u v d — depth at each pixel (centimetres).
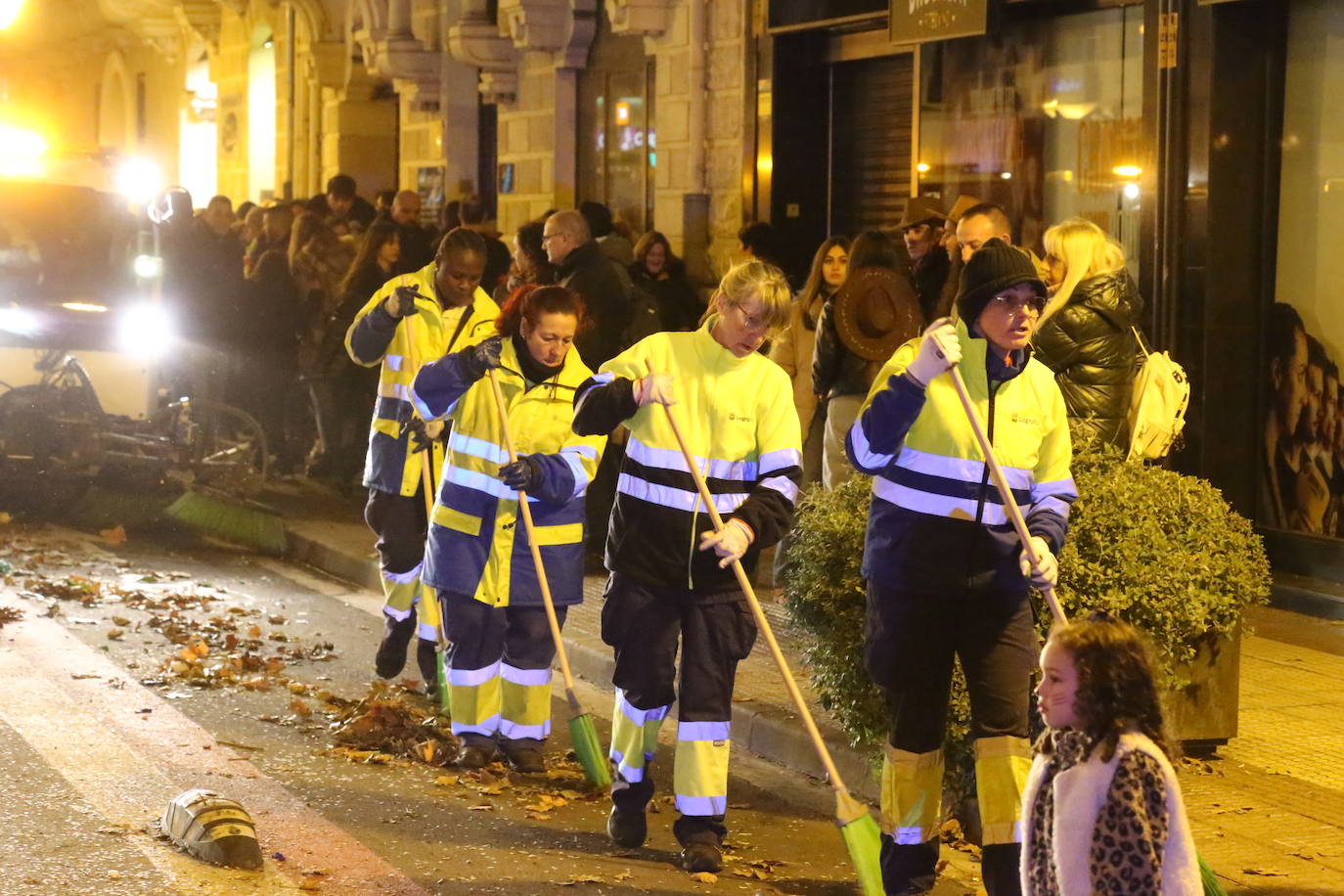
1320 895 754
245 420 1777
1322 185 1342
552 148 2344
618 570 796
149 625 1279
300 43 3381
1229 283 1377
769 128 1844
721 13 1925
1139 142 1448
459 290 1044
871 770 891
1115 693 504
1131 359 1029
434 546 937
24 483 1683
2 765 913
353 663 1195
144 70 4856
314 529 1645
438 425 1002
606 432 775
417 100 2758
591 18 2253
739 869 802
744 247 1556
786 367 1329
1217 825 840
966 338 700
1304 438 1358
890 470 707
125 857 781
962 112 1642
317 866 785
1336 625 1276
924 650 711
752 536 762
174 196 1903
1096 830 496
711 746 792
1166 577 859
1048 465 719
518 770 943
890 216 1784
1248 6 1358
